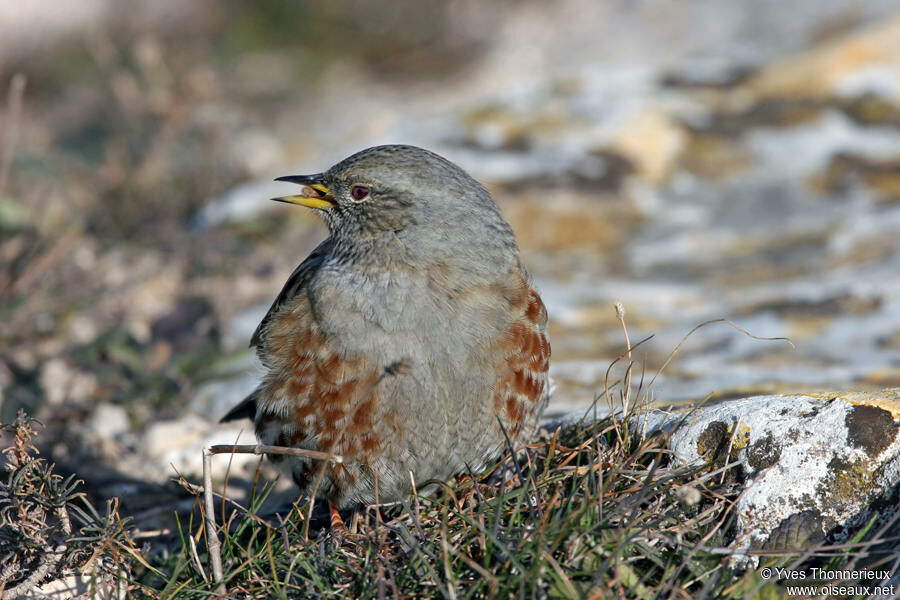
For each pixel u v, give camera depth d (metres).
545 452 7.12
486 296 6.92
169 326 11.84
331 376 6.75
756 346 10.09
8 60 21.41
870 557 5.75
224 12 23.95
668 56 21.52
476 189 7.23
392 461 6.82
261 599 5.97
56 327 11.75
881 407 6.26
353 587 5.95
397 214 6.96
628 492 6.27
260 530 6.91
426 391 6.72
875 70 16.31
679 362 9.83
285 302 7.39
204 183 15.57
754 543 6.06
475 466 7.06
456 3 24.36
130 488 8.40
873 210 13.58
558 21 24.02
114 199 14.79
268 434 7.17
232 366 10.77
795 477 6.22
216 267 13.14
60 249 12.76
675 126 16.03
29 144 15.82
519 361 6.95
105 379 10.59
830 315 10.73
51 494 6.33
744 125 15.97
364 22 24.05
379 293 6.84
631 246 13.65
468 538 6.10
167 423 9.52
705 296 11.77
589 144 15.52
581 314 11.53
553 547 5.68
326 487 6.96
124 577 6.15
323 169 16.25
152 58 16.48
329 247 7.58
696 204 14.52
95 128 18.08
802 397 6.59
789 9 21.95
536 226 14.35
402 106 20.56
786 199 14.30
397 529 6.27
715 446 6.64
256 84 21.83
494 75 22.22
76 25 22.09
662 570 5.84
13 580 6.26
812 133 15.52
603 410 7.95
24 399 10.19
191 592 6.01
